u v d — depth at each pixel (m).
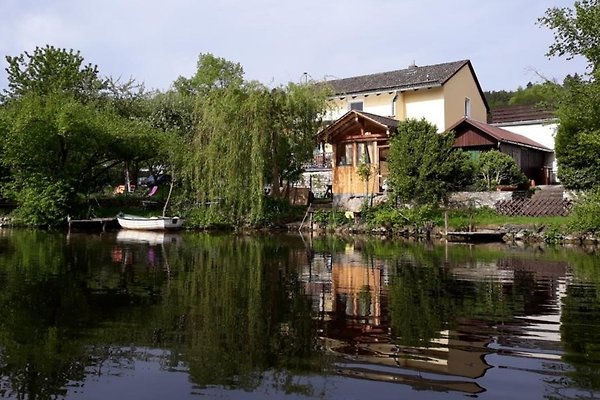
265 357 5.85
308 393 4.79
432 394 4.77
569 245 19.66
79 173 31.66
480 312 8.12
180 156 28.97
